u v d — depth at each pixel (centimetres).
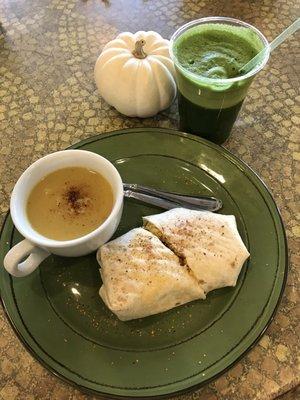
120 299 25
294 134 37
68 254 27
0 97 40
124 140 34
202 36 34
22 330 25
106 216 28
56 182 29
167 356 25
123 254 27
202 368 24
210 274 27
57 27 46
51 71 42
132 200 32
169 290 26
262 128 37
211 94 31
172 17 46
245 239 29
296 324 27
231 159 32
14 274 25
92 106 39
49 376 26
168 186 32
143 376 24
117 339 26
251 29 33
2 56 43
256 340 25
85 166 29
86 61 43
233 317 26
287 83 40
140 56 35
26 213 27
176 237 28
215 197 31
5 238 29
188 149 33
